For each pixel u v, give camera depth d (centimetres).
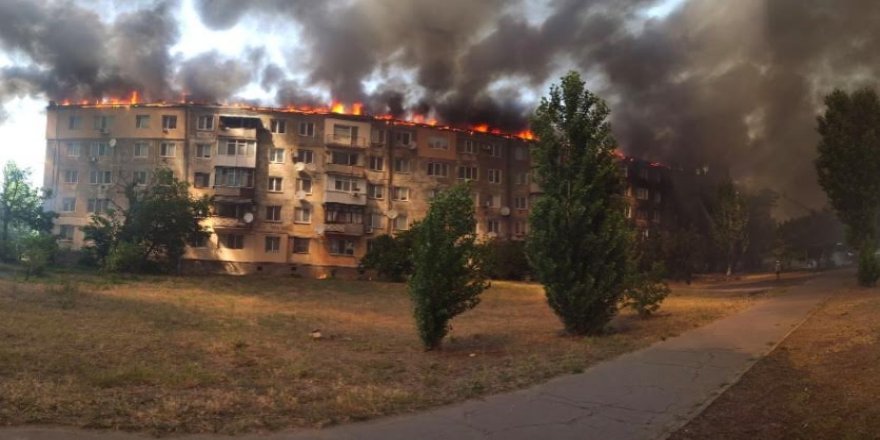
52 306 1692
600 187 1486
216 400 685
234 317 1794
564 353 1136
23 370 839
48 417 584
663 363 977
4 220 3956
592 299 1420
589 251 1453
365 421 629
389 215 5591
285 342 1313
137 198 4084
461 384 831
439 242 1303
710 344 1171
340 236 5444
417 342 1418
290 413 645
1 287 2059
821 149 3150
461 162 5944
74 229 5312
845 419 609
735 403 707
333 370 962
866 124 3020
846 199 3050
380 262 4669
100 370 864
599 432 603
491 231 5997
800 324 1407
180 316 1706
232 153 5228
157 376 829
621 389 792
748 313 1758
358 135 5562
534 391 782
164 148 5319
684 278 5038
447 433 595
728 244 6562
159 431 560
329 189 5412
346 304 2656
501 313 2288
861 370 811
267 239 5278
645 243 4875
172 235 3956
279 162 5375
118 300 2041
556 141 1506
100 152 5381
